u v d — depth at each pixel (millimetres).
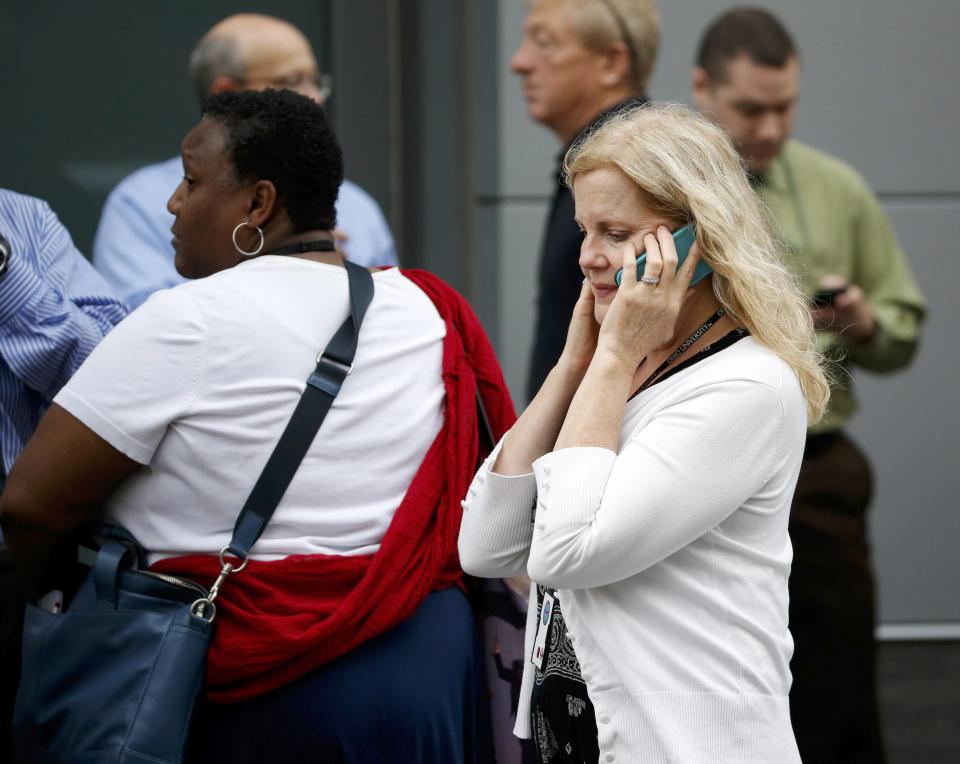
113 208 13031
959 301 15977
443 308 8828
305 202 8328
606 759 6816
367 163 16219
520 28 15703
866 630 13438
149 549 7906
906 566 16422
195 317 7719
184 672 7523
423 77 15766
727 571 6770
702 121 7121
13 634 9383
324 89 13555
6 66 15336
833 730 13406
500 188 15891
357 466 7961
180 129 15641
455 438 8352
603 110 12836
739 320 6961
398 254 16406
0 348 8852
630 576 6742
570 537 6629
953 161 15727
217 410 7668
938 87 15633
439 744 7945
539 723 7477
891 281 13906
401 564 7926
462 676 8211
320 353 7941
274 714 7727
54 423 7719
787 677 7000
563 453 6797
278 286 8031
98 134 15531
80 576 8367
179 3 15516
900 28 15531
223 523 7820
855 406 13562
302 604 7730
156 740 7434
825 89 15586
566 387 7504
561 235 12195
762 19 13445
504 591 8773
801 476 13328
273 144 8180
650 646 6727
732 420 6652
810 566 13336
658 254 6750
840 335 13258
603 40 12680
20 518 7793
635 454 6695
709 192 6762
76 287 9633
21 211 9516
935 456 16328
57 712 7699
